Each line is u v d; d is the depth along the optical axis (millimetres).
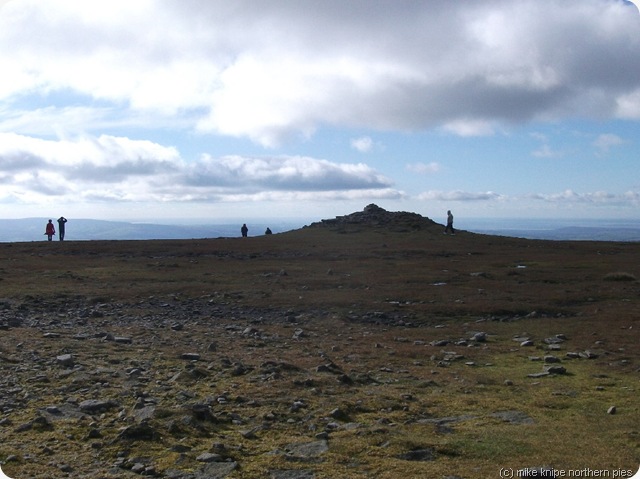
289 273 34156
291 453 9406
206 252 46219
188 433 10078
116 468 8805
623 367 15000
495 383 13727
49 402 11633
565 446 9562
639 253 47188
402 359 16141
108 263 39219
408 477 8438
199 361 15203
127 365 14531
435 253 45781
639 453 9234
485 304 24266
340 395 12500
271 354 16281
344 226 64250
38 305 24312
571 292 27219
